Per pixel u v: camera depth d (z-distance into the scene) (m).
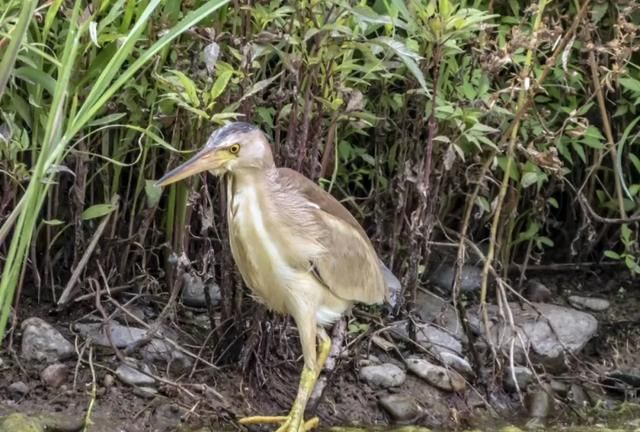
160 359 9.42
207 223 8.92
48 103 9.36
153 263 10.22
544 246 11.72
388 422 9.50
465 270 11.03
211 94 8.16
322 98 8.81
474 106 9.48
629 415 10.05
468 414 9.76
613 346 10.84
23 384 8.95
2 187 9.45
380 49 9.32
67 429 8.60
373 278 9.02
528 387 10.09
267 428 8.98
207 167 8.00
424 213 9.75
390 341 10.22
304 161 9.13
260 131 8.18
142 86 9.02
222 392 9.26
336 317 8.80
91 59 9.14
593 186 11.33
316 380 8.91
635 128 11.23
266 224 8.21
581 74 10.75
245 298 9.37
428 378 9.85
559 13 10.20
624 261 11.38
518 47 9.30
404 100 9.94
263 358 9.45
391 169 10.45
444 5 8.73
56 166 7.59
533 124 10.14
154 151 9.62
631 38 9.84
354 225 8.91
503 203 10.57
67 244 9.91
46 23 8.37
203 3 9.11
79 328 9.55
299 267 8.37
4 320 7.47
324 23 8.41
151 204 9.23
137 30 7.37
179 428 8.84
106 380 9.11
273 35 8.42
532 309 10.82
